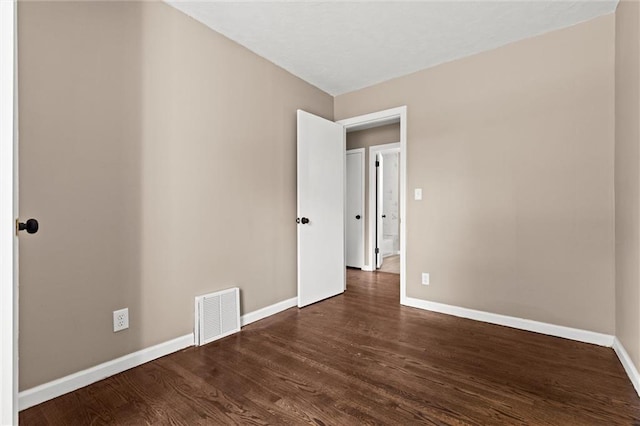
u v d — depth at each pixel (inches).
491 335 95.0
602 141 87.3
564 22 90.5
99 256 69.1
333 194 138.9
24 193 58.5
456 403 61.1
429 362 77.9
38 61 60.0
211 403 61.1
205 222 91.4
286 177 120.8
